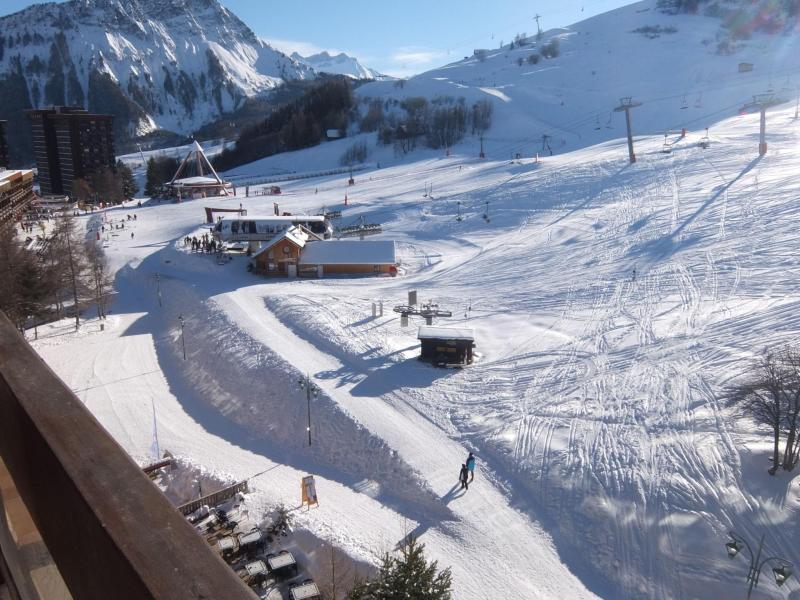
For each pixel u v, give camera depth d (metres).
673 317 39.31
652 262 49.56
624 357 35.50
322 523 25.22
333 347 41.56
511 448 29.00
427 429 31.42
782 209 54.28
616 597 21.42
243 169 165.62
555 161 98.12
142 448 33.28
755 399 25.73
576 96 182.38
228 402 37.69
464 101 181.38
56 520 2.05
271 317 48.59
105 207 108.38
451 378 36.25
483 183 92.88
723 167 72.75
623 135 137.88
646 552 22.61
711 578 21.05
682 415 29.03
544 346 38.66
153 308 57.59
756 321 36.34
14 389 2.37
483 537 24.30
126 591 1.56
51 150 159.25
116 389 40.50
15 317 48.34
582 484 26.09
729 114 135.50
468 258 61.75
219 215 92.06
